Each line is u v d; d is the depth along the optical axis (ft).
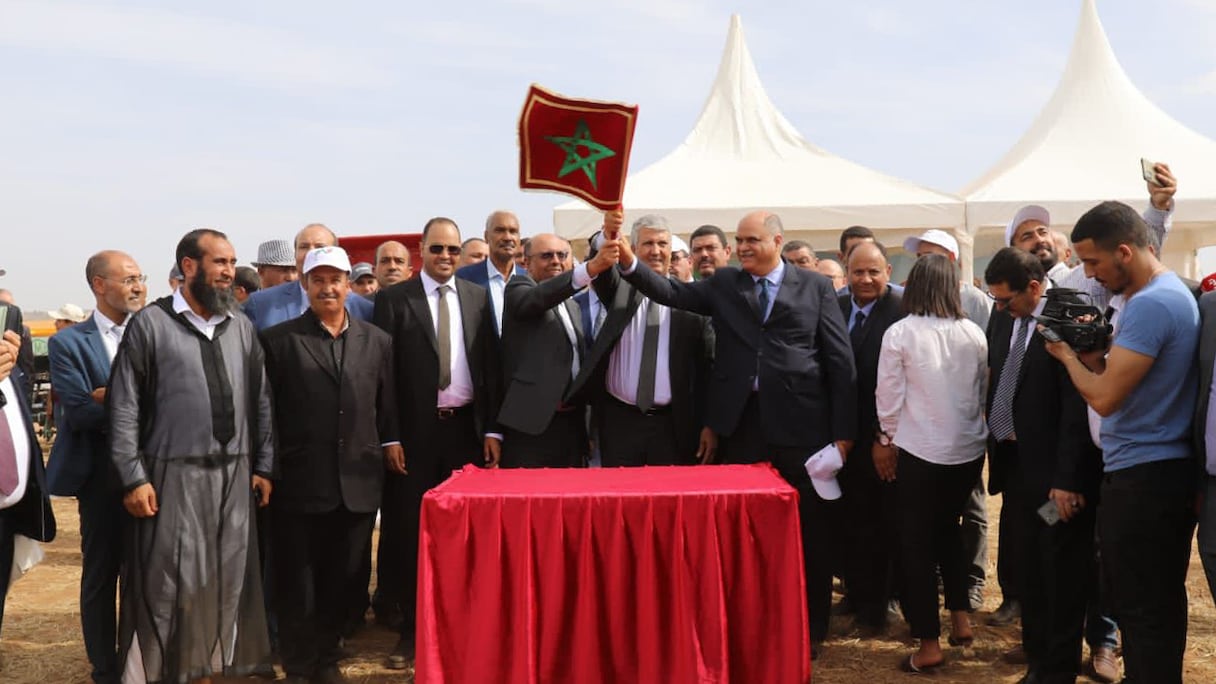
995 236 47.85
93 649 14.58
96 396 14.38
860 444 16.60
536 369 15.57
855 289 16.78
